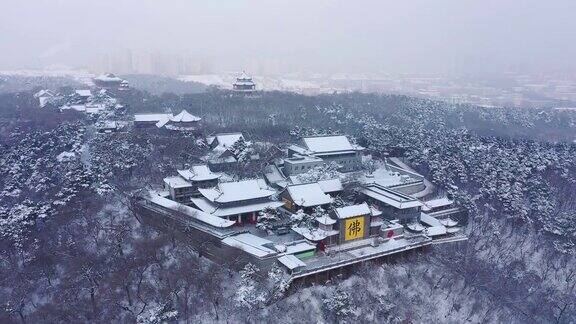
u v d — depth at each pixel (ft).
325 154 466.70
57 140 452.35
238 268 273.54
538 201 395.96
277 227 322.55
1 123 549.54
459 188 435.53
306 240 298.56
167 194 360.28
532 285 327.47
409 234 336.49
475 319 285.43
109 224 314.96
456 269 321.11
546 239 371.97
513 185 412.36
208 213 318.04
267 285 259.80
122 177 379.96
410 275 301.22
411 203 347.56
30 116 574.97
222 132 534.37
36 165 383.04
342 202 354.95
